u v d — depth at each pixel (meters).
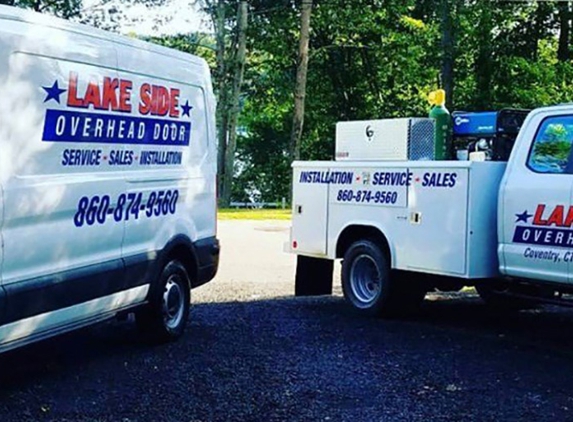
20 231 5.32
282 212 27.72
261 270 12.98
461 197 7.70
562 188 7.00
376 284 8.80
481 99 32.91
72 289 5.86
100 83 6.22
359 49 37.78
